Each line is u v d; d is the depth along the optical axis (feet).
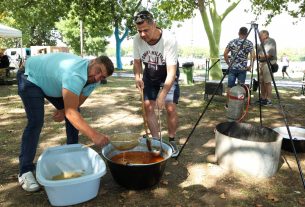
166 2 37.65
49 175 9.18
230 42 20.61
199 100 24.08
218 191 9.22
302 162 11.45
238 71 20.62
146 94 11.53
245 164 10.19
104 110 20.03
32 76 8.66
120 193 8.98
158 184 9.55
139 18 9.93
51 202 8.12
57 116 9.98
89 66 8.02
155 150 9.93
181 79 40.63
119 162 9.43
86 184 8.11
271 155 9.92
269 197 8.87
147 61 11.06
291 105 22.86
